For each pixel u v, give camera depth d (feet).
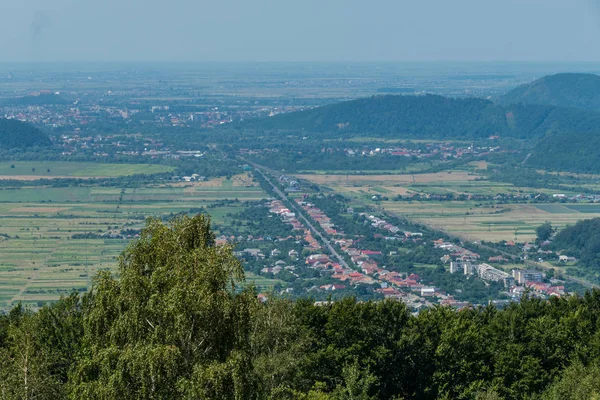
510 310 467.52
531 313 467.52
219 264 256.93
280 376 322.14
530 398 386.32
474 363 400.47
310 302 440.86
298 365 346.54
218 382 235.40
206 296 245.04
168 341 242.37
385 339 406.82
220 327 248.73
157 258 263.08
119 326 248.73
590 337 419.13
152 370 232.73
